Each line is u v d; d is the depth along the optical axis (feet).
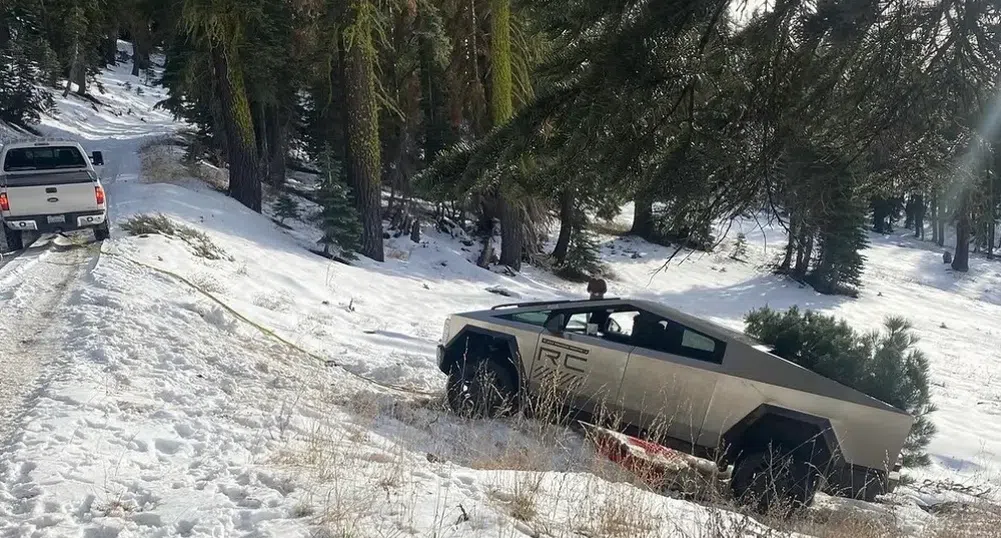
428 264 83.30
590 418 24.03
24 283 38.19
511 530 13.07
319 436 18.11
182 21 75.15
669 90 15.37
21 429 17.57
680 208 15.98
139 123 175.94
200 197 74.49
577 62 16.38
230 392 23.88
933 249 190.70
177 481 14.83
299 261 64.95
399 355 37.06
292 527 12.46
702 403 21.93
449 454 20.97
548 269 103.86
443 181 17.38
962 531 19.29
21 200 49.37
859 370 26.37
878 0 14.33
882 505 23.02
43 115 146.41
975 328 109.70
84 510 13.38
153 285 40.14
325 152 73.31
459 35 85.30
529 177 17.07
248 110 79.20
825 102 15.84
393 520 13.05
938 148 16.48
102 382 22.26
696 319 23.56
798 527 18.25
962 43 14.88
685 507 17.17
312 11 72.38
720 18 15.42
